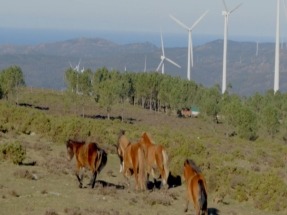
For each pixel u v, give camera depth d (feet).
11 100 315.58
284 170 131.03
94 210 62.80
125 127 204.85
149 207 70.64
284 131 250.57
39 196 68.28
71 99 302.66
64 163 96.43
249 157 144.77
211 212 74.33
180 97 353.31
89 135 141.38
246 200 86.28
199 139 183.93
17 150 91.91
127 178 81.05
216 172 97.66
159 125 280.31
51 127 138.41
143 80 374.22
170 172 95.71
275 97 344.90
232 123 236.63
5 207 61.21
